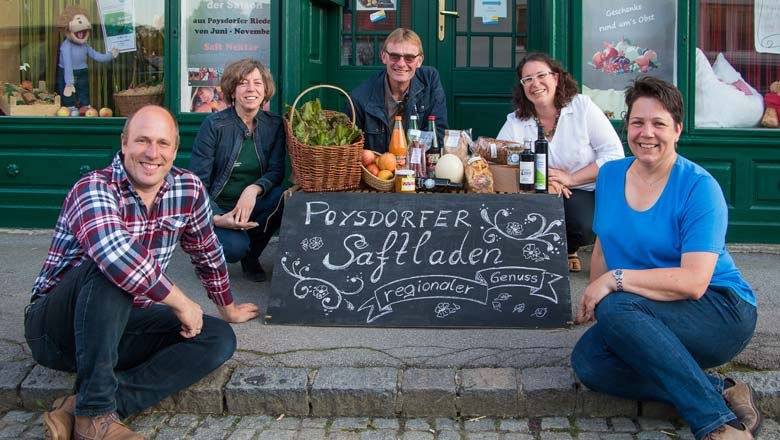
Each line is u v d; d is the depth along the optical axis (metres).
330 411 3.15
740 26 5.24
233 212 4.11
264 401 3.15
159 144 2.83
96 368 2.72
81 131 5.60
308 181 3.94
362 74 5.75
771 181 5.25
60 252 2.94
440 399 3.11
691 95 5.22
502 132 4.51
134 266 2.71
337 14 5.72
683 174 2.92
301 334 3.58
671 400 2.81
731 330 2.83
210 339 3.06
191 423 3.10
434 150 4.20
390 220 3.84
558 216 3.78
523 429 3.03
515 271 3.70
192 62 5.49
